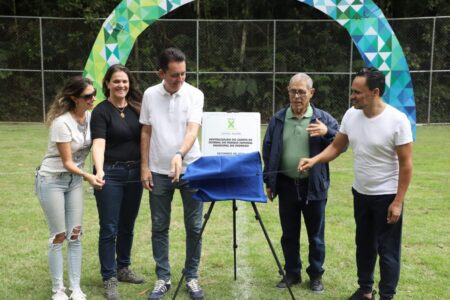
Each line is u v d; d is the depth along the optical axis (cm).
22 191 672
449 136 1194
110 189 357
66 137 328
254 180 329
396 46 632
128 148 359
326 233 504
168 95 350
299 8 1800
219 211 585
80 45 1520
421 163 878
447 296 366
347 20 635
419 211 580
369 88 308
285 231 379
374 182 323
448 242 476
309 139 358
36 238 487
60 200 341
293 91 352
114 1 1667
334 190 691
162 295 364
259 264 429
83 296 355
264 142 373
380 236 329
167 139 350
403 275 401
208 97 1476
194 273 371
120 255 393
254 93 1477
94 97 337
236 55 1478
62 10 1730
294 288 383
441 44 1384
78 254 356
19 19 1511
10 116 1509
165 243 369
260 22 1470
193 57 1490
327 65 1477
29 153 970
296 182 365
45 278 398
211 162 325
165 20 1424
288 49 1484
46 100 1505
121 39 661
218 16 1817
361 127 323
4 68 1498
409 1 1727
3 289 377
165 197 360
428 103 1384
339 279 397
